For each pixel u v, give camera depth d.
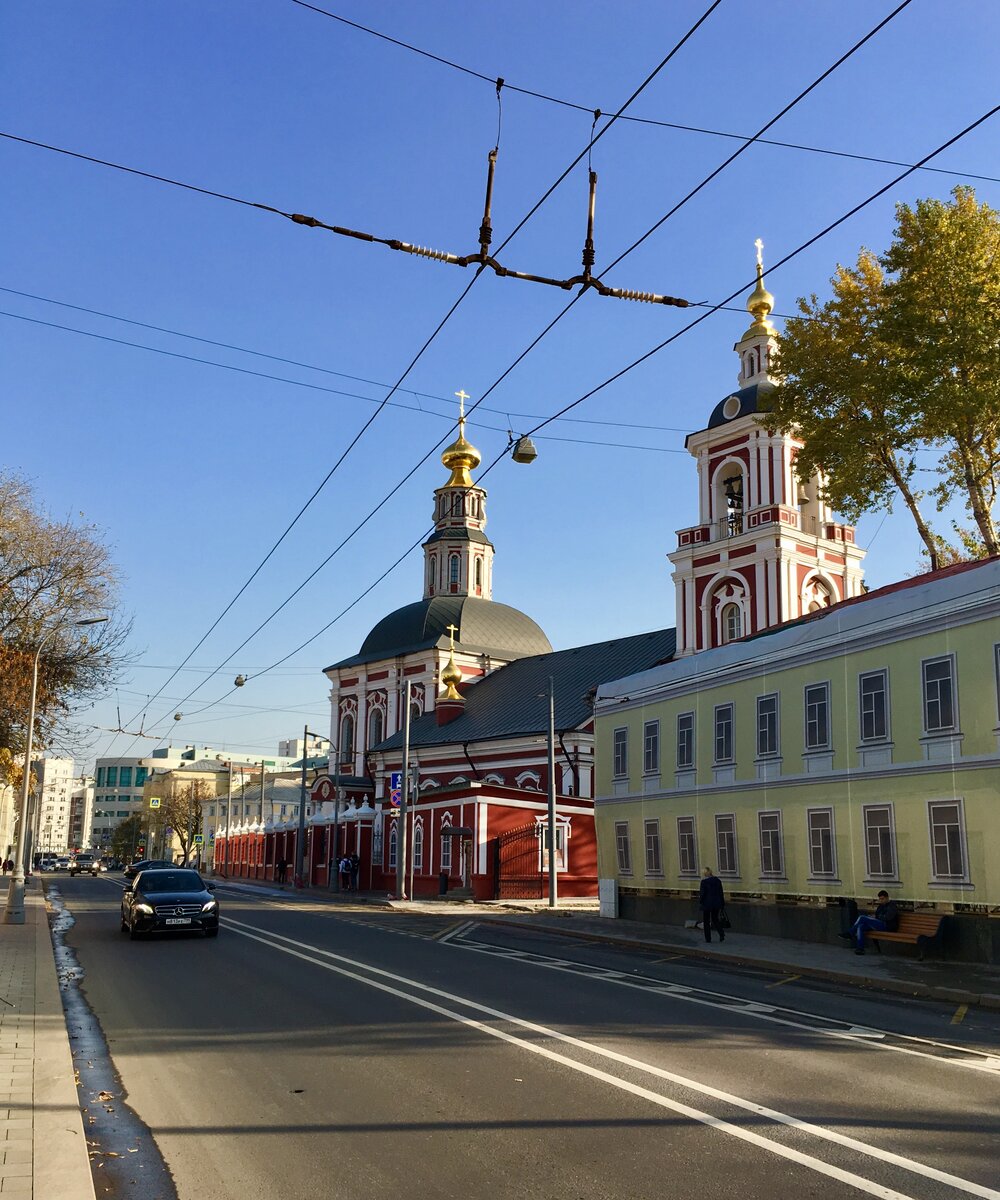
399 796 49.72
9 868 96.12
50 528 37.62
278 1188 7.11
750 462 46.34
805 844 26.14
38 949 21.19
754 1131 8.30
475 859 46.12
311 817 68.69
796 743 26.78
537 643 73.62
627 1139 8.08
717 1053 11.28
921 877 22.58
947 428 30.11
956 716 22.06
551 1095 9.39
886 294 30.80
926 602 23.06
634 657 55.41
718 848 29.50
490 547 76.81
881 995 17.20
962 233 29.64
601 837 35.50
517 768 54.00
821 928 25.34
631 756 34.31
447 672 64.62
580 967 19.38
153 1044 11.84
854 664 25.09
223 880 77.44
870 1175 7.24
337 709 75.69
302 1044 11.66
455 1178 7.24
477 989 15.81
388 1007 14.06
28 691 36.06
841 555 46.53
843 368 31.55
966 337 28.59
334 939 23.80
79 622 37.31
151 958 20.14
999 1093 9.75
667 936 27.03
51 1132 8.02
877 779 24.03
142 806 148.25
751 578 44.91
